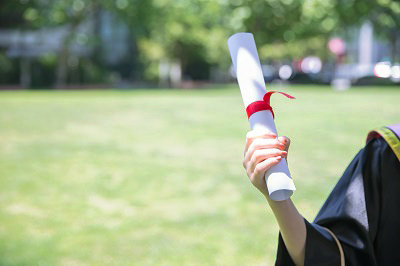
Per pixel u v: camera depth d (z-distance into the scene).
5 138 10.66
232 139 10.56
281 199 1.08
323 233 1.27
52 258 4.21
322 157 8.29
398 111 15.27
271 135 1.12
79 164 7.98
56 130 11.94
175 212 5.47
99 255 4.29
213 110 16.91
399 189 1.29
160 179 6.97
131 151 9.15
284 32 33.41
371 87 32.34
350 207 1.30
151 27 42.22
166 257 4.22
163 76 45.03
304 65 49.75
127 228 4.98
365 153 1.36
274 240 4.60
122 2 36.34
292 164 7.73
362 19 33.59
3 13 38.16
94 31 51.16
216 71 51.03
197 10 38.59
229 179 6.93
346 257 1.26
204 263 4.09
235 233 4.77
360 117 13.82
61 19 35.88
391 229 1.28
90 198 6.06
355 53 49.50
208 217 5.27
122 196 6.15
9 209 5.61
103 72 41.19
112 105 18.72
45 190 6.43
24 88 35.88
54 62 38.34
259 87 1.17
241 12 32.22
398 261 1.28
